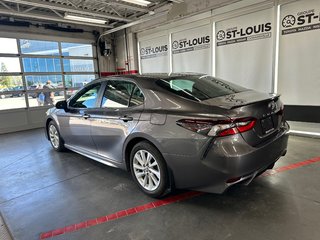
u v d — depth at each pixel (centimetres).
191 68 708
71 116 374
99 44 962
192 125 213
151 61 847
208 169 207
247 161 201
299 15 474
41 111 820
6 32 728
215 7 605
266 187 269
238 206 235
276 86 529
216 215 223
